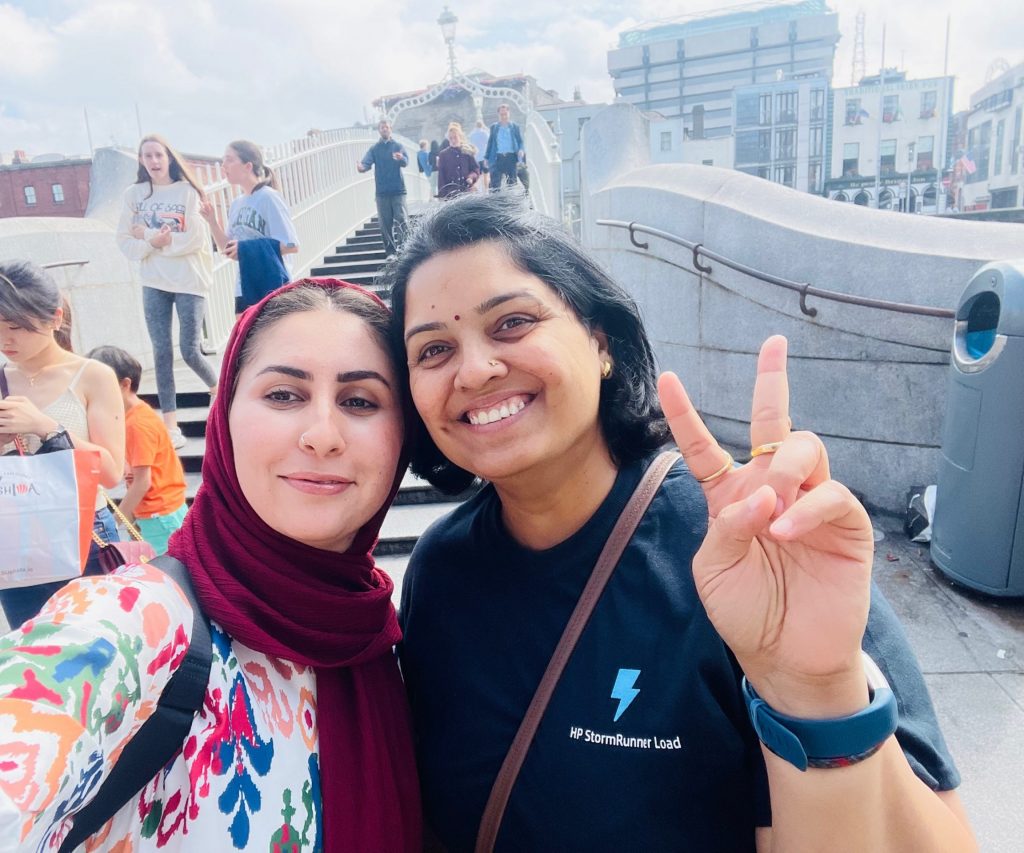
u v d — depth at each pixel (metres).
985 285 3.29
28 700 0.73
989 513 3.27
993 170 38.50
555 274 1.15
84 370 2.58
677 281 5.52
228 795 0.94
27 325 2.45
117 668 0.82
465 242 1.14
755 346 4.88
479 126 13.59
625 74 77.00
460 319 1.11
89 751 0.76
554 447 1.13
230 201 8.03
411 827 1.21
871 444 4.36
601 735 1.08
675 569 1.14
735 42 73.69
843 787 0.87
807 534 0.88
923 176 39.31
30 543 2.19
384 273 1.30
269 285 5.26
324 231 10.49
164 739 0.89
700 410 5.45
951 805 1.00
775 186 4.98
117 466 2.61
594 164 7.53
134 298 7.50
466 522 1.40
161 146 5.03
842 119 39.59
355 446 1.15
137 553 2.20
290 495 1.10
